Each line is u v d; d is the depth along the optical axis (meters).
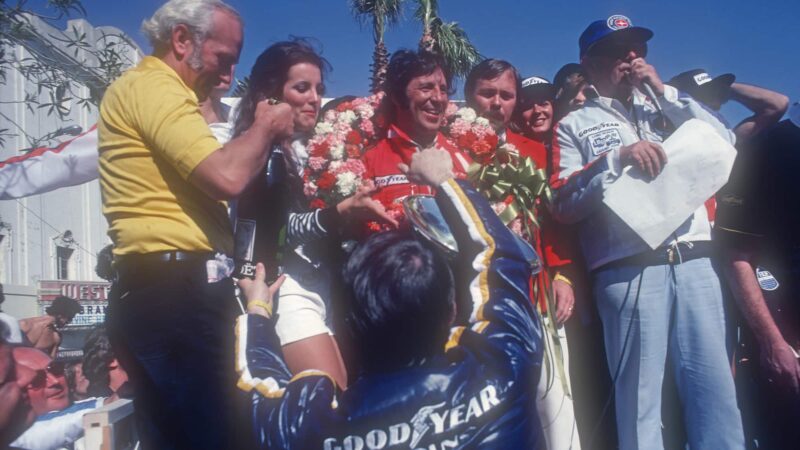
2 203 16.05
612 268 3.36
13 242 16.39
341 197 3.24
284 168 2.99
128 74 2.48
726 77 4.45
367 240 2.04
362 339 1.91
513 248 2.11
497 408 1.83
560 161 3.68
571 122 3.71
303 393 1.92
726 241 3.44
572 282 3.65
